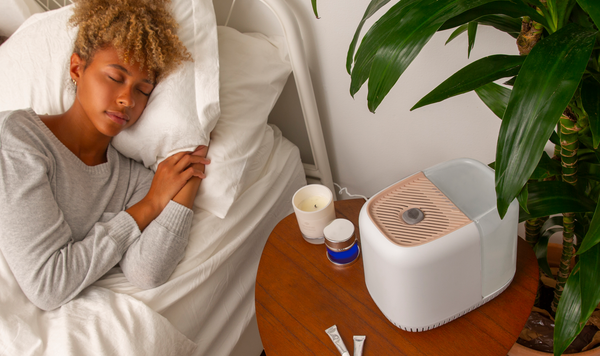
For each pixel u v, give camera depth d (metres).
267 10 1.05
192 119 0.85
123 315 0.72
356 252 0.74
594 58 0.51
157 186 0.85
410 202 0.60
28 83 0.94
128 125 0.85
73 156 0.84
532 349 0.67
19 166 0.74
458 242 0.53
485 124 0.94
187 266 0.83
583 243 0.41
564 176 0.60
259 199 1.00
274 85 1.03
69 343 0.66
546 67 0.38
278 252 0.80
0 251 0.75
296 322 0.67
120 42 0.76
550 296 0.84
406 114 1.02
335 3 0.93
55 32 0.95
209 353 0.88
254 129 0.96
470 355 0.58
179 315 0.81
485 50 0.84
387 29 0.47
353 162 1.22
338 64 1.03
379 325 0.64
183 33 0.87
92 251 0.76
